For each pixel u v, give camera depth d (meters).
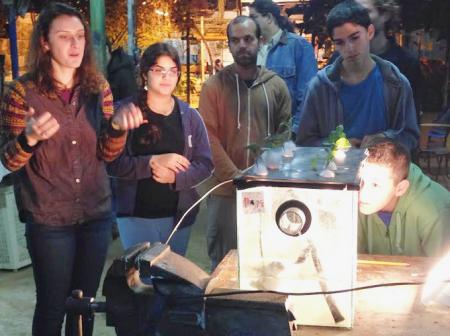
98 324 3.40
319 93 3.00
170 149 2.87
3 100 2.47
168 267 1.34
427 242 2.08
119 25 9.88
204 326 1.29
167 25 10.58
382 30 3.59
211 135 3.32
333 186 1.43
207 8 11.95
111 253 4.72
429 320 1.56
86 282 2.64
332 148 1.66
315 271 1.50
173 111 2.91
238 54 3.32
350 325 1.50
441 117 8.02
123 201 2.89
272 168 1.57
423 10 6.53
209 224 3.45
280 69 4.11
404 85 2.93
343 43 2.85
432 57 9.30
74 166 2.49
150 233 2.90
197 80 12.82
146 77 2.82
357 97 2.93
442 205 2.10
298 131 3.10
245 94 3.36
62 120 2.45
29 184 2.47
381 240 2.15
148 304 1.32
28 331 3.39
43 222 2.48
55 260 2.51
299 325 1.53
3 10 6.95
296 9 7.24
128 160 2.78
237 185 1.49
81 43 2.43
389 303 1.66
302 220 1.47
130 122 2.32
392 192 2.00
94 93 2.54
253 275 1.54
